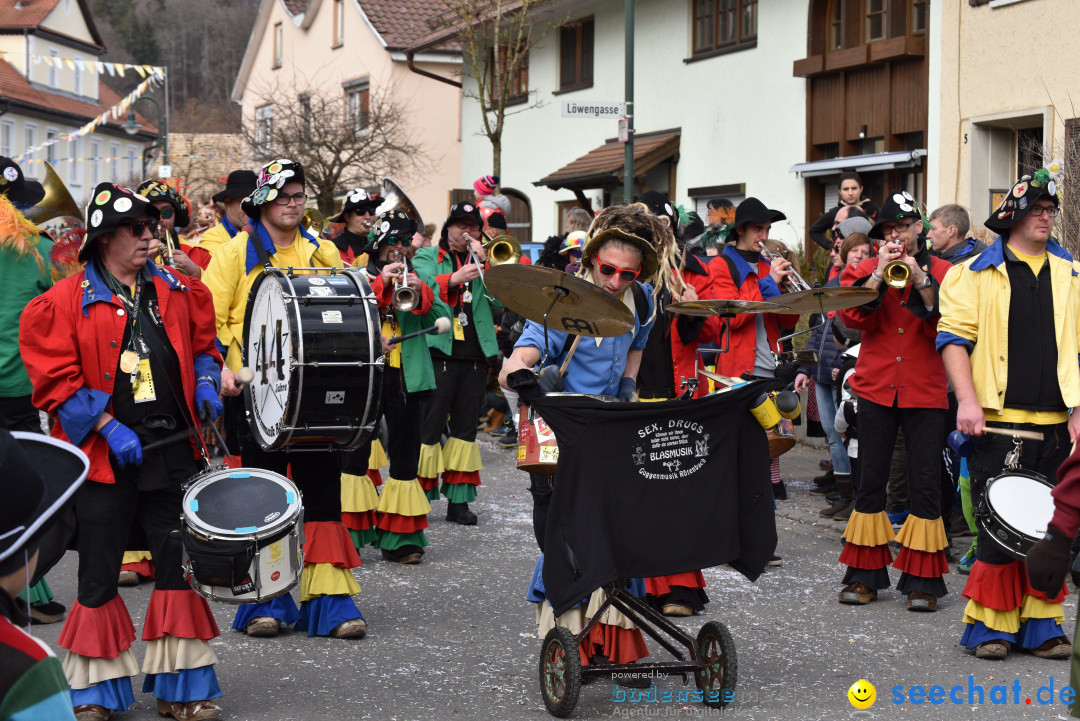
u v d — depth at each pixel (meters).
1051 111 13.20
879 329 6.67
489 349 8.75
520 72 25.25
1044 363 5.79
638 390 7.12
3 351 6.52
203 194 33.91
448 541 8.34
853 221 8.77
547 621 5.13
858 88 16.25
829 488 9.82
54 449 2.34
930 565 6.52
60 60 22.91
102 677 4.65
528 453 4.82
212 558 4.57
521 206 25.59
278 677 5.38
